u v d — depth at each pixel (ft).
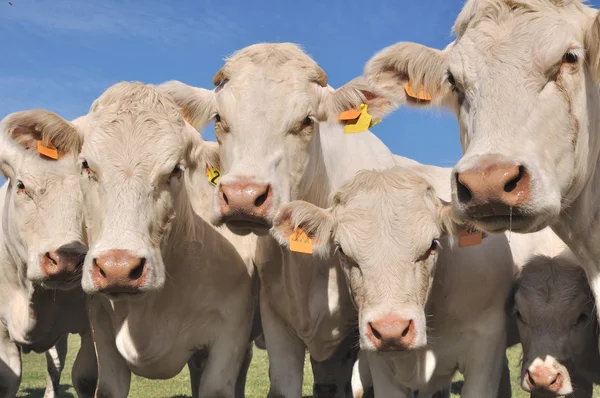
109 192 6.72
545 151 5.63
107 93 7.22
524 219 5.48
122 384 7.89
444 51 6.90
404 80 7.19
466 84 5.92
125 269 6.35
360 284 6.75
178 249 7.47
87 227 7.00
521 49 5.76
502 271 7.50
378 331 6.34
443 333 7.28
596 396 12.25
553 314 7.55
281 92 7.43
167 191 6.97
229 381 7.85
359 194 6.96
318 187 7.89
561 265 7.80
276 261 7.87
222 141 7.51
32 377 16.71
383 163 8.94
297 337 8.09
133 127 6.91
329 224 7.02
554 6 5.95
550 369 7.31
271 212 6.97
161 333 7.63
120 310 7.55
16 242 8.13
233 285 7.96
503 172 5.34
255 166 7.11
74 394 13.79
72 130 7.49
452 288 7.17
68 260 7.57
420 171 8.41
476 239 6.74
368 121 7.75
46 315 8.61
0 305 8.79
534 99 5.65
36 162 7.84
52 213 7.77
